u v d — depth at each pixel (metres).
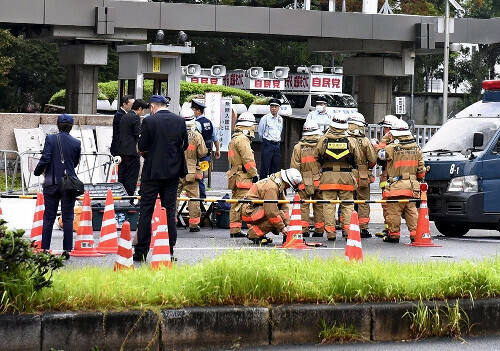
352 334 14.00
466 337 14.54
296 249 22.64
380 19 48.03
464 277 15.05
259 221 23.06
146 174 18.73
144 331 12.99
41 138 35.00
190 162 25.52
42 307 12.77
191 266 15.03
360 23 47.69
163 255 17.03
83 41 44.06
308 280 14.34
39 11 41.41
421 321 14.24
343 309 13.99
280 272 14.18
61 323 12.60
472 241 26.11
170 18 44.03
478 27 49.31
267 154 34.06
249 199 23.11
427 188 25.59
